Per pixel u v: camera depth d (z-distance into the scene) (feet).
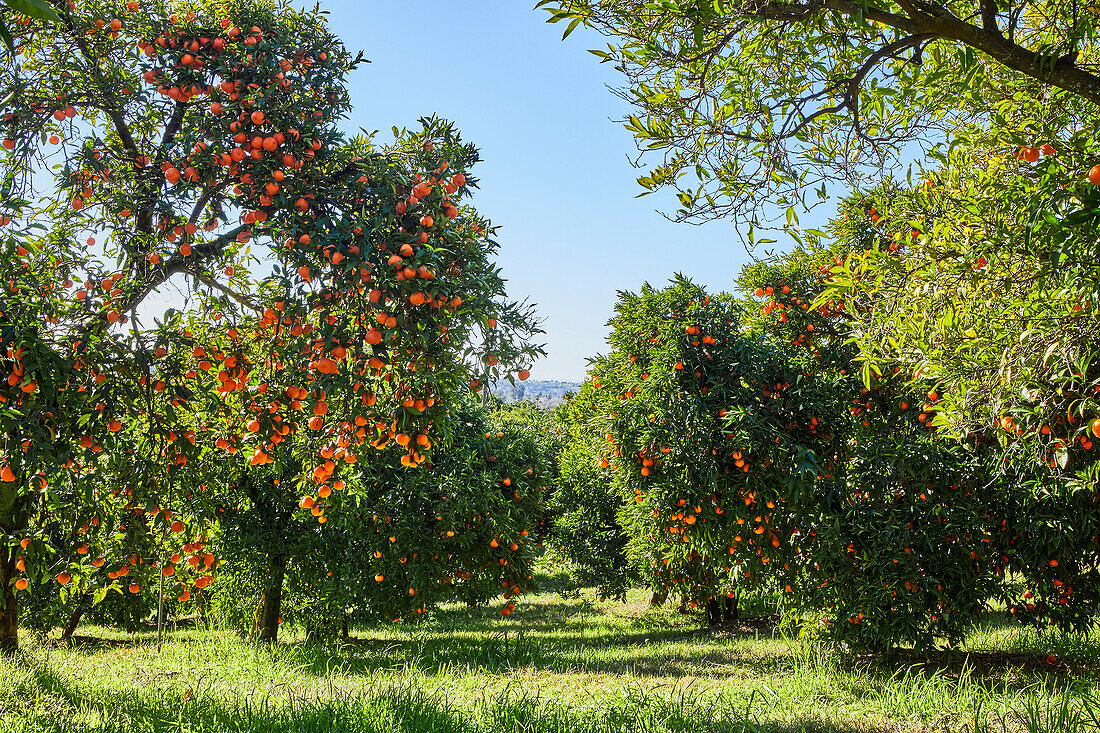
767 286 28.58
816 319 27.58
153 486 15.80
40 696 18.65
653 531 30.22
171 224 16.17
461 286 15.55
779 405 26.94
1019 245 9.95
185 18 16.39
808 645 28.17
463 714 18.22
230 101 15.65
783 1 9.68
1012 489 22.45
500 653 34.19
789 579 28.17
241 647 30.55
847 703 20.67
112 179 16.33
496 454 40.55
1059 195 8.60
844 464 26.89
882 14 9.14
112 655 30.73
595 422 31.09
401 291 14.90
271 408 16.42
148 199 15.92
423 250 15.10
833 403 25.59
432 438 16.38
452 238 15.66
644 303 29.84
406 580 36.11
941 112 11.09
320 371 14.89
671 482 26.76
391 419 15.51
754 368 26.84
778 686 23.08
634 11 10.27
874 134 11.03
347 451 15.33
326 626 38.60
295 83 16.84
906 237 12.50
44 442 12.81
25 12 4.03
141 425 16.46
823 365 26.84
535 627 50.83
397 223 15.81
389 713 17.48
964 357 10.98
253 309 18.03
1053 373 9.93
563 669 28.58
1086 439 11.05
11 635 25.82
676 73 10.91
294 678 23.66
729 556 28.14
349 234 14.96
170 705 18.35
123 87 16.14
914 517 24.99
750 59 11.25
